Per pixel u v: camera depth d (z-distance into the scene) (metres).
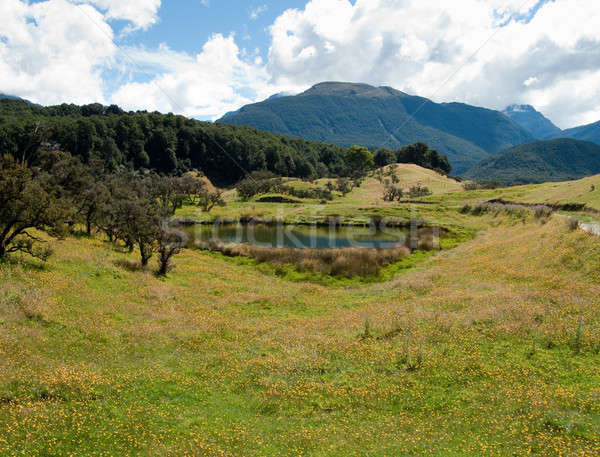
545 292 22.59
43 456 8.83
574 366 13.62
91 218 44.56
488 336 17.19
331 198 117.81
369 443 10.02
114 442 9.69
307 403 12.62
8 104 186.12
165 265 33.72
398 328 19.53
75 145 155.75
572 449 9.12
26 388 11.93
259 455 9.45
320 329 21.02
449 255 46.50
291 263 44.88
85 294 22.42
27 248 24.75
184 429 10.69
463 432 10.43
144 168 177.50
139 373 14.41
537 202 64.50
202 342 18.72
